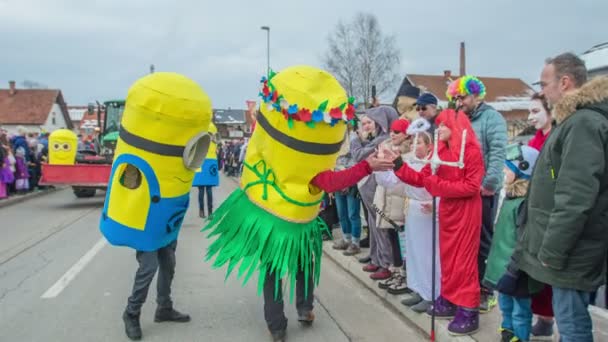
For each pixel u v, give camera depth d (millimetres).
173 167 3986
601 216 2855
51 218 11258
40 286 5906
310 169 3875
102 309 5078
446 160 4051
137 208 4004
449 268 4055
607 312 4441
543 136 4398
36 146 16875
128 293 5598
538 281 3373
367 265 5977
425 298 4465
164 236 4199
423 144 4383
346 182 3850
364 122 5480
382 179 4930
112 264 6902
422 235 4453
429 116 4895
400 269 5270
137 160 3939
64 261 7129
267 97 3812
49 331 4527
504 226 3805
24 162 15234
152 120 3854
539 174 3111
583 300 2998
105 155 16297
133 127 3918
